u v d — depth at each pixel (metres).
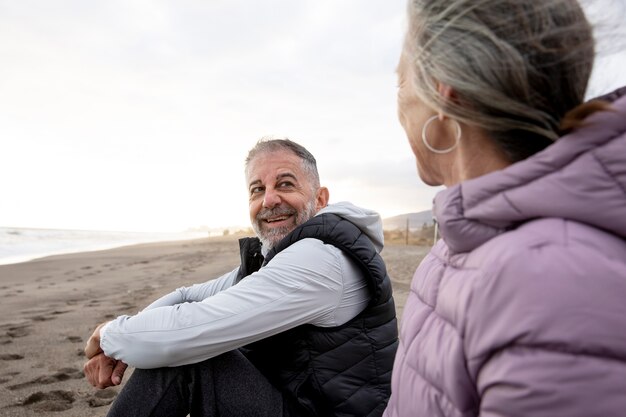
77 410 2.45
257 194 1.80
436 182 0.80
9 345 3.77
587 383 0.43
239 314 1.28
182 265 12.56
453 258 0.66
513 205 0.55
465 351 0.55
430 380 0.63
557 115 0.60
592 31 0.61
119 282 8.52
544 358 0.45
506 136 0.63
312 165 1.86
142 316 1.37
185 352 1.27
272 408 1.33
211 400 1.33
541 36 0.59
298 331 1.40
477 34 0.62
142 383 1.35
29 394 2.65
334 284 1.36
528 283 0.48
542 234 0.51
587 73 0.62
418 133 0.75
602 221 0.50
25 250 24.47
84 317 4.98
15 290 7.50
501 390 0.49
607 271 0.46
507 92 0.60
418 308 0.74
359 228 1.55
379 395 1.42
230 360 1.36
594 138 0.52
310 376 1.37
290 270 1.33
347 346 1.39
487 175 0.59
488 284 0.52
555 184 0.52
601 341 0.43
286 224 1.75
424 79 0.69
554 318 0.45
